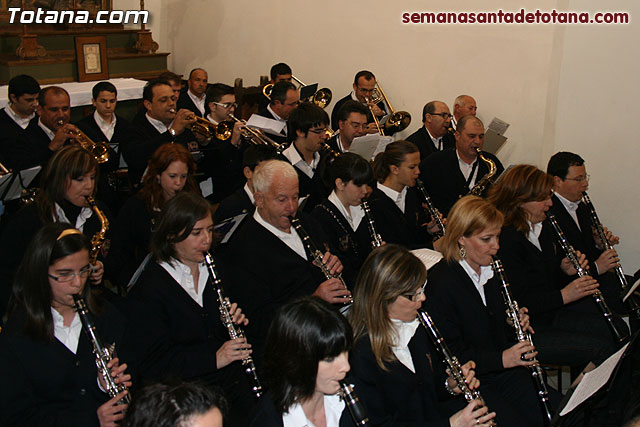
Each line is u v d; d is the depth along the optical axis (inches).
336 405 95.4
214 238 140.3
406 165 184.1
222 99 259.1
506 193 158.2
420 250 140.2
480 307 131.7
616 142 228.8
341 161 167.8
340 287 141.1
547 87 253.3
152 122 258.5
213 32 379.9
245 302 141.0
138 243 170.4
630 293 147.4
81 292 109.4
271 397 89.9
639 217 228.2
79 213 157.9
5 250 148.7
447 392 121.1
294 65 343.6
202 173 241.1
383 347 106.0
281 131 256.4
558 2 242.2
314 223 161.0
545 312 155.6
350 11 313.1
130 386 113.2
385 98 298.0
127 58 366.3
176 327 127.0
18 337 104.3
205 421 65.3
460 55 278.5
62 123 229.5
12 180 182.5
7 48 341.1
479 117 277.0
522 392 135.1
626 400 123.2
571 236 183.0
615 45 223.0
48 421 103.7
